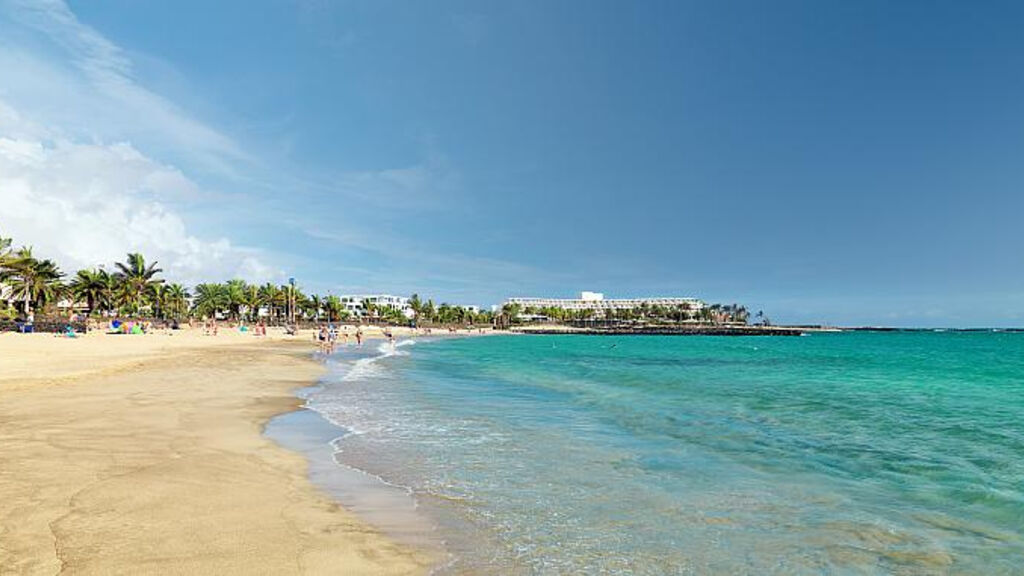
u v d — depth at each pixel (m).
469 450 11.14
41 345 41.38
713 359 51.75
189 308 140.12
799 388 23.94
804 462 10.38
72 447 9.88
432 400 19.05
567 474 9.38
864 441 12.30
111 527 6.14
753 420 15.15
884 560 6.02
